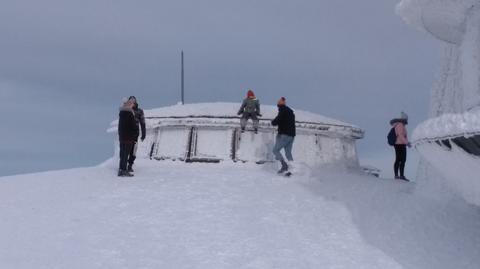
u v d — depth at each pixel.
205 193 10.90
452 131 5.67
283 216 9.61
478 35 7.51
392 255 7.95
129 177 12.42
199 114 16.16
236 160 15.49
